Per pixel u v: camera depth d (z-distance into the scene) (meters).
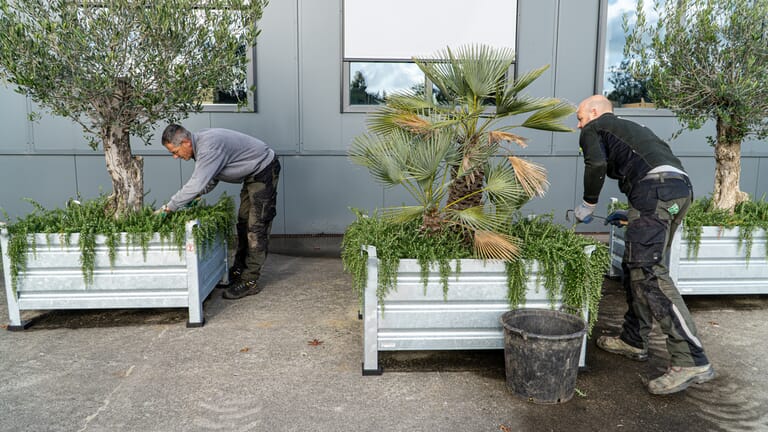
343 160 6.11
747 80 3.66
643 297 2.74
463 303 2.87
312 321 3.66
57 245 3.37
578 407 2.54
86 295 3.44
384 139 2.98
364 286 2.79
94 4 3.21
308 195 6.16
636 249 2.73
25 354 3.09
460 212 2.84
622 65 6.09
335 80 5.96
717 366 2.98
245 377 2.81
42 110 5.80
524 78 2.88
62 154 5.91
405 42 5.93
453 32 5.94
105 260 3.42
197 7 3.50
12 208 5.96
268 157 4.06
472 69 2.81
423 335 2.87
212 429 2.32
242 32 3.79
